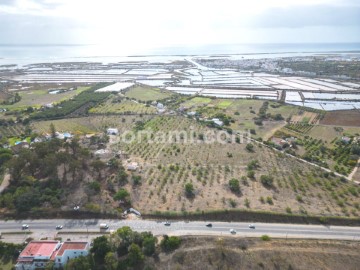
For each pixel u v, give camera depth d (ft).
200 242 425.69
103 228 462.60
